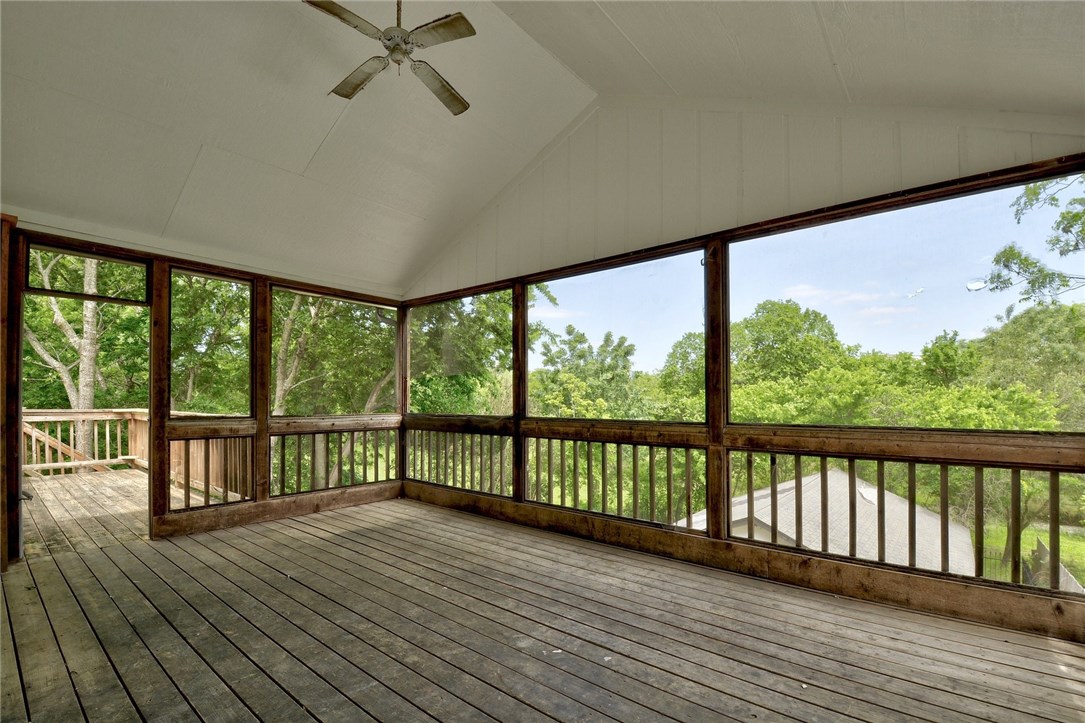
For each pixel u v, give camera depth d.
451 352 5.95
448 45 3.80
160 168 3.86
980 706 2.00
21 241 3.73
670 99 4.03
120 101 3.38
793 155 3.41
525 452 4.96
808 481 3.49
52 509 5.29
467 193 5.18
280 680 2.19
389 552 4.00
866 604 2.99
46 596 3.10
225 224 4.50
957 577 2.82
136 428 7.69
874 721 1.91
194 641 2.54
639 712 1.98
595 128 4.52
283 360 6.02
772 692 2.10
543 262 4.87
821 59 2.86
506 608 2.95
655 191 4.09
